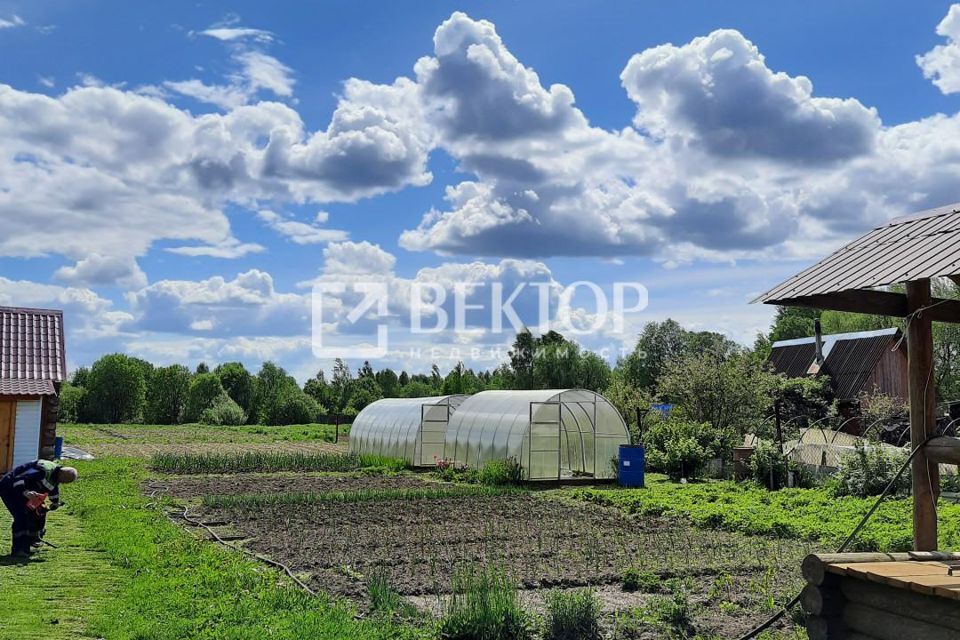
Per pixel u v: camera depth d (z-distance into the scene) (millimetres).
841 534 16656
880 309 9820
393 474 31359
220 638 8930
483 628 9508
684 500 22297
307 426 72500
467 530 17953
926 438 9000
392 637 9391
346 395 90688
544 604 11406
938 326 48125
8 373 27125
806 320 81438
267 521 18844
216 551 14055
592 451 30203
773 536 17391
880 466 22844
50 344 29016
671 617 10391
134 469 30828
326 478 29484
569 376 70812
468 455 31547
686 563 14438
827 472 26719
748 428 35375
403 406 37250
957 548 15023
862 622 7371
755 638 9875
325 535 17062
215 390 84188
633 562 14484
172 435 59531
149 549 13828
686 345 69250
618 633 10023
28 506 13336
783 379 41281
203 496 23344
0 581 11523
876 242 10086
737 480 29031
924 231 9703
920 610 6793
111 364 80312
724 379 35812
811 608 7672
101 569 12578
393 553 15148
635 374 69312
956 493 23547
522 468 28375
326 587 12188
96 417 79250
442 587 12461
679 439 31031
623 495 23453
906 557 7879
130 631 9148
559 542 16547
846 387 44594
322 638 9000
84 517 17984
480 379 81000
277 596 10805
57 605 10320
